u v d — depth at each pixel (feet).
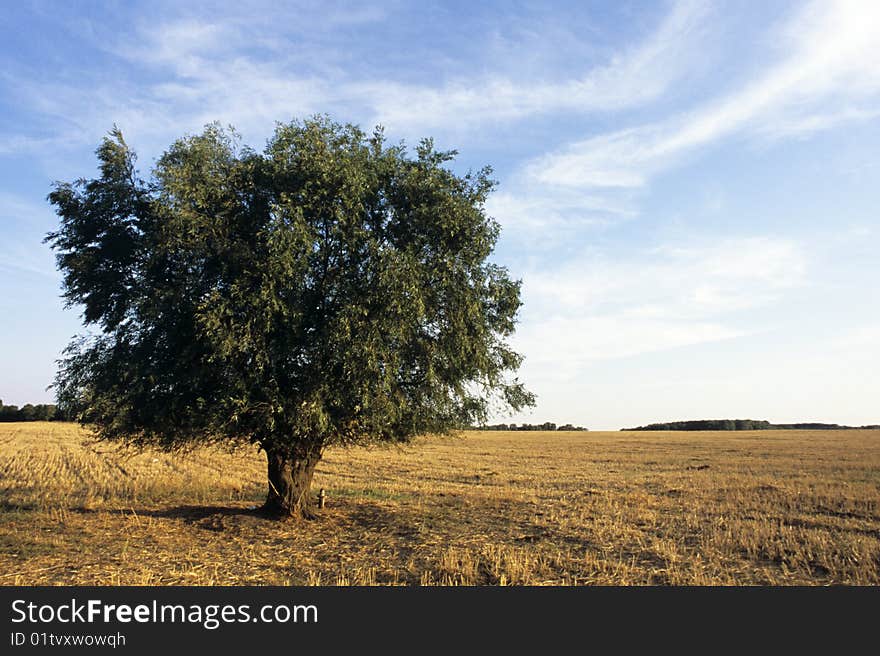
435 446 243.60
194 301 45.16
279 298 45.83
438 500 74.43
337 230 47.11
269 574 37.17
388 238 51.19
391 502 69.36
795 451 195.93
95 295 49.26
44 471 113.19
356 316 45.85
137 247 49.49
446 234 50.37
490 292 53.62
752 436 352.08
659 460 159.74
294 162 49.16
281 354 46.91
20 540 45.52
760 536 48.08
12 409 445.78
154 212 46.42
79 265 48.26
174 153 49.90
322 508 61.21
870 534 51.70
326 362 47.80
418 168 52.90
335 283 48.32
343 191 47.34
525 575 36.65
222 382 47.93
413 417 52.42
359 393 46.34
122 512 59.21
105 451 155.84
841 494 76.89
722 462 149.48
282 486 55.77
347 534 49.90
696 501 73.15
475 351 52.06
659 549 43.75
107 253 50.14
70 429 310.86
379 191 51.83
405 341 48.70
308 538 47.96
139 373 46.55
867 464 135.03
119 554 41.81
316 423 47.37
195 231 45.24
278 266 44.32
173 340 46.93
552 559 41.16
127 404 48.37
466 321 51.70
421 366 50.78
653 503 71.41
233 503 68.54
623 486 94.58
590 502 72.54
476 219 51.26
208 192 47.29
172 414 49.65
